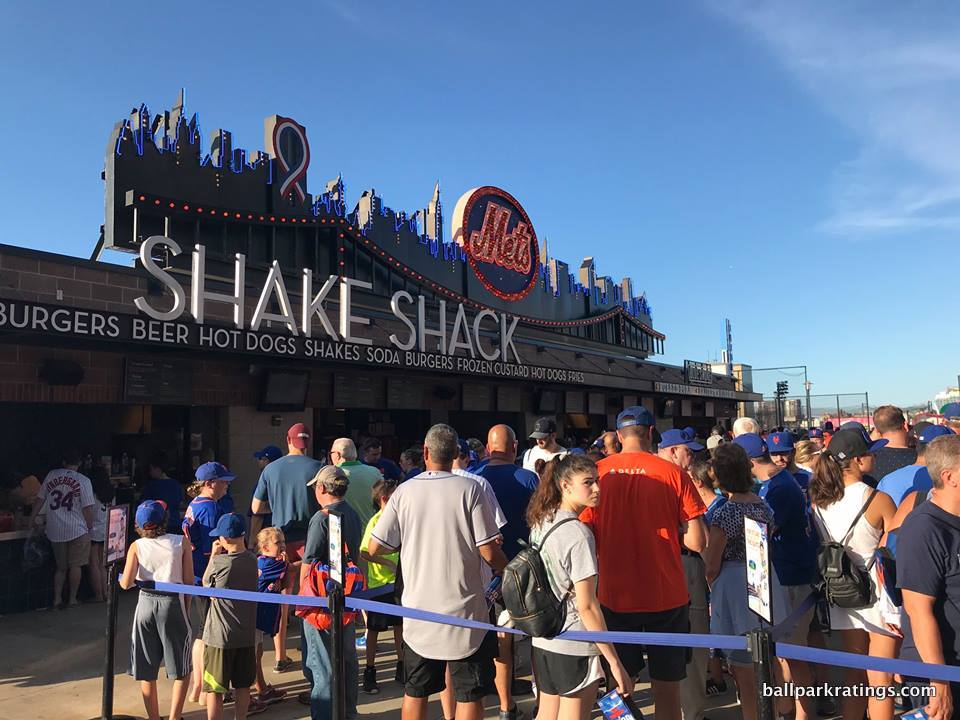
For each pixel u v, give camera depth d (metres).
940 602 3.02
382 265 15.31
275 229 12.70
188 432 10.93
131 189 10.53
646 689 5.68
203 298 8.92
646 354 27.77
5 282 7.94
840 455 4.48
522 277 20.19
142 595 4.89
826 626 5.30
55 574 8.12
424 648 3.99
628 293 26.70
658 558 4.07
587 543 3.46
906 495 4.20
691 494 4.16
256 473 11.00
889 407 6.12
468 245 18.08
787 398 30.03
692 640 3.29
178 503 8.68
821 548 4.35
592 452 7.98
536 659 3.64
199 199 11.43
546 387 17.81
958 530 3.00
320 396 12.20
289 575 6.02
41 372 8.46
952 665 2.98
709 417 28.11
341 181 14.03
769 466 5.06
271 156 12.76
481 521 4.08
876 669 2.97
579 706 3.51
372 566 5.85
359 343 11.02
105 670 5.07
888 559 4.18
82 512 8.24
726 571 4.62
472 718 4.04
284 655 6.21
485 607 4.17
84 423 12.25
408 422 16.78
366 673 5.66
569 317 22.53
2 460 11.23
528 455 7.40
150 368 9.52
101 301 8.97
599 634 3.37
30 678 5.92
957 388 25.86
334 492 4.93
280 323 11.36
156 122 11.10
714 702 5.39
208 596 4.62
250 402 10.95
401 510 4.20
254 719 5.14
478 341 13.73
